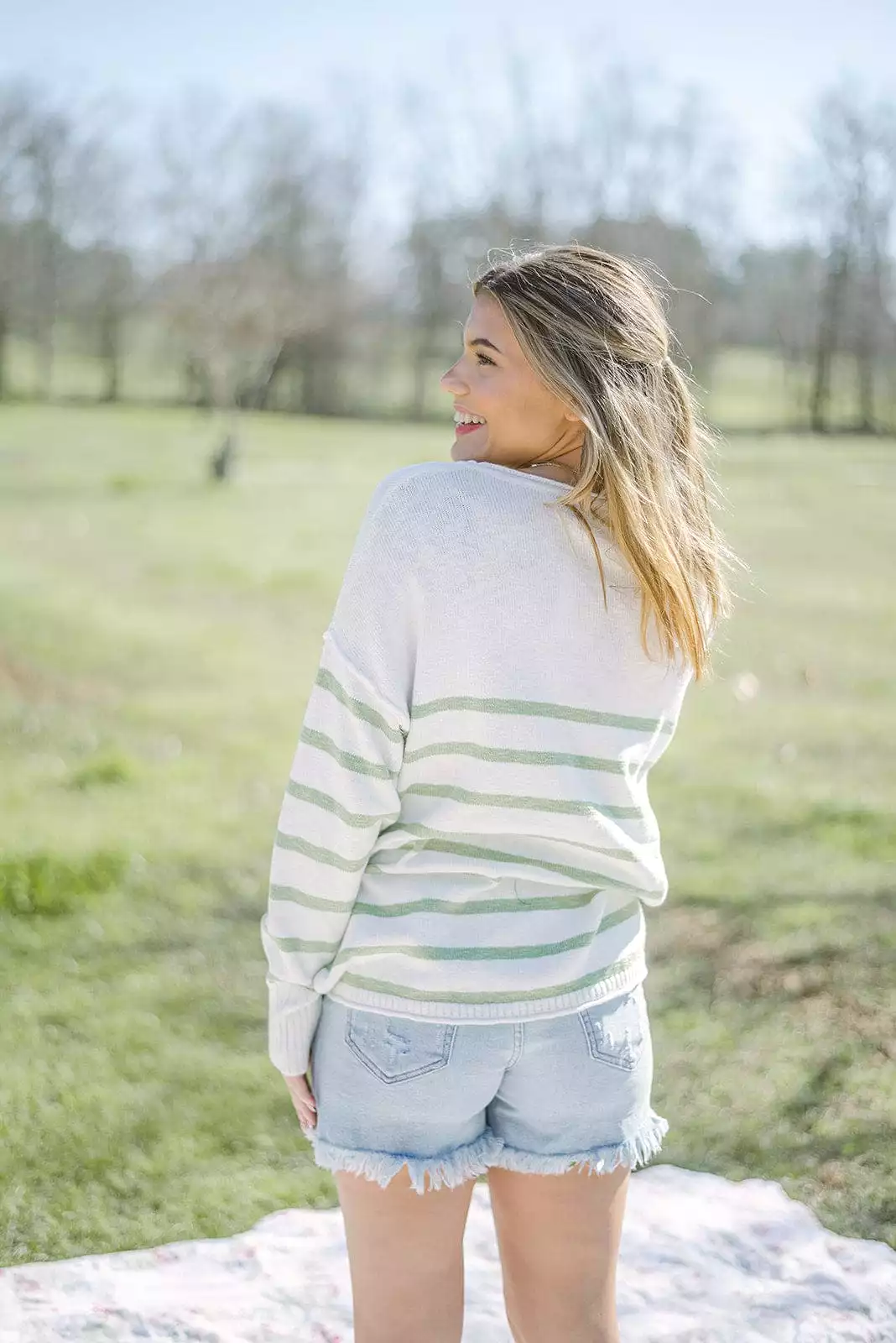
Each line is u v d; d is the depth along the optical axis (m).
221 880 4.96
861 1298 2.35
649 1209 2.68
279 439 33.19
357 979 1.53
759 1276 2.44
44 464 24.14
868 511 18.28
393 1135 1.51
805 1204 2.77
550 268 1.53
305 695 8.66
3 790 6.10
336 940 1.55
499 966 1.49
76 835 5.39
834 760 6.93
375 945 1.51
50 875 4.71
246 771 6.75
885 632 10.49
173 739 7.36
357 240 52.50
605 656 1.51
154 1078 3.41
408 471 1.49
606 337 1.49
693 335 48.53
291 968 1.56
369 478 23.67
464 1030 1.49
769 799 6.11
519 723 1.47
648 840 1.60
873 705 8.27
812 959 4.06
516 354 1.54
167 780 6.43
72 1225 2.74
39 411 39.38
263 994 3.99
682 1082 3.34
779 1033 3.58
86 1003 3.85
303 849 1.51
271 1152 3.07
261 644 10.21
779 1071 3.36
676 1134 3.08
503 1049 1.50
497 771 1.48
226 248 43.91
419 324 53.75
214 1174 2.96
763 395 51.78
